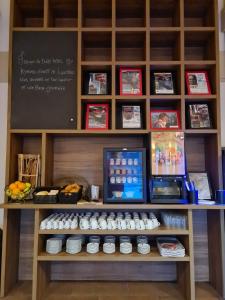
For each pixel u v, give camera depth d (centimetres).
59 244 180
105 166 183
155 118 204
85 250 185
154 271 211
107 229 174
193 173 210
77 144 221
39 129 194
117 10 215
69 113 197
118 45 223
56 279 210
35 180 199
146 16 199
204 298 182
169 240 194
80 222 177
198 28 200
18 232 209
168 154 184
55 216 192
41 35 202
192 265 172
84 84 212
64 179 218
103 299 180
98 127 202
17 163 203
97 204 175
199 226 214
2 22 227
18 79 200
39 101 198
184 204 175
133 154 189
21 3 210
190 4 209
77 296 184
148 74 197
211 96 195
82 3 204
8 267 189
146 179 183
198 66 205
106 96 196
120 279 210
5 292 184
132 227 174
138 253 179
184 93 197
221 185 189
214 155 198
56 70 200
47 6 202
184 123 194
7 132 194
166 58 227
